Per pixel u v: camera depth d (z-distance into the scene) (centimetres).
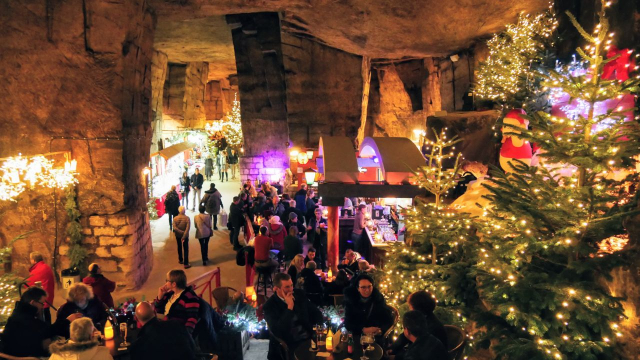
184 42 2152
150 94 1290
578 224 468
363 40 1697
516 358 460
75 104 1067
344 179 966
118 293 1098
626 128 464
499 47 1429
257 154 1964
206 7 1354
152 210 1770
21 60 1045
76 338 427
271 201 1455
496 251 513
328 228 1064
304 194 1516
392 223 1342
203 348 623
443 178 739
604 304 445
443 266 641
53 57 1050
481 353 627
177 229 1280
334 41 1761
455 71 1928
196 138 2752
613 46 816
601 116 458
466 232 644
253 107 1938
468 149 1370
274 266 1030
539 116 477
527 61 1299
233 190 2356
